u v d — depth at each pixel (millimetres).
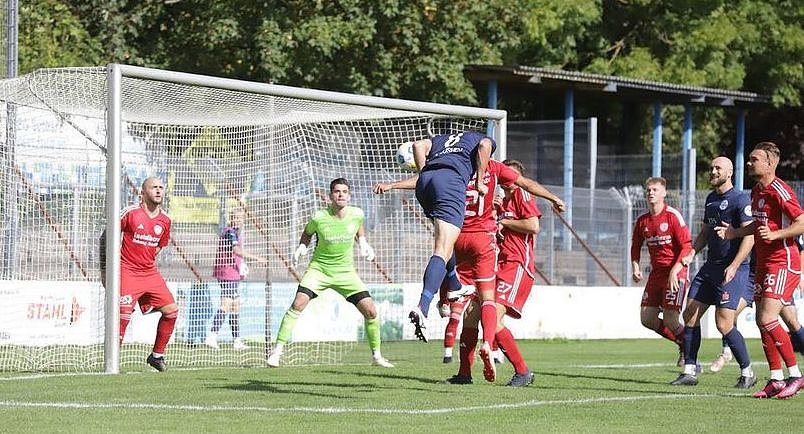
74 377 30625
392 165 46312
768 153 26875
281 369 34094
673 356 43750
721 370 36625
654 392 28312
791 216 26609
